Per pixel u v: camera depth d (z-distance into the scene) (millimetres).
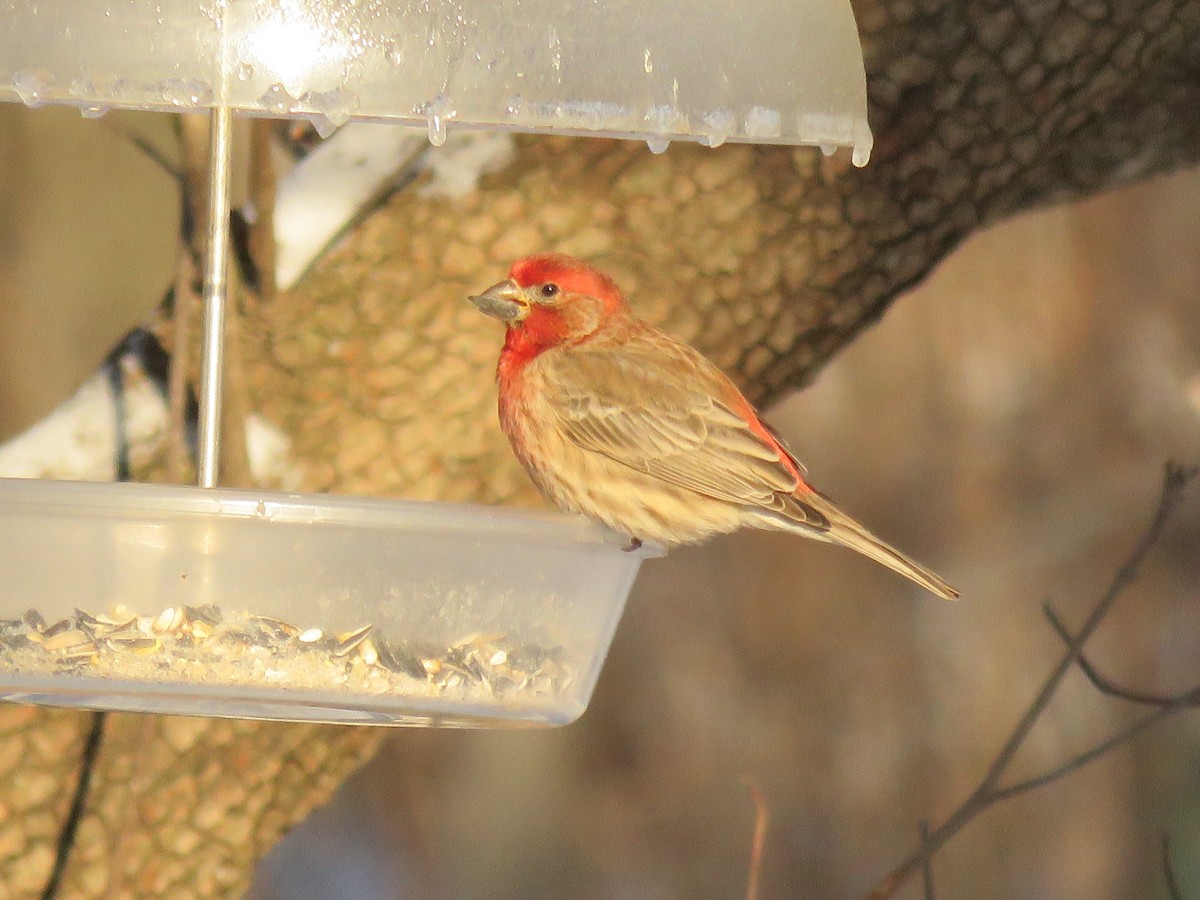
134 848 10398
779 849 22078
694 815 22219
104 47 7352
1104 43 10844
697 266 10828
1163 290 24078
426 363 10523
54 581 7582
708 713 22641
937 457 23625
